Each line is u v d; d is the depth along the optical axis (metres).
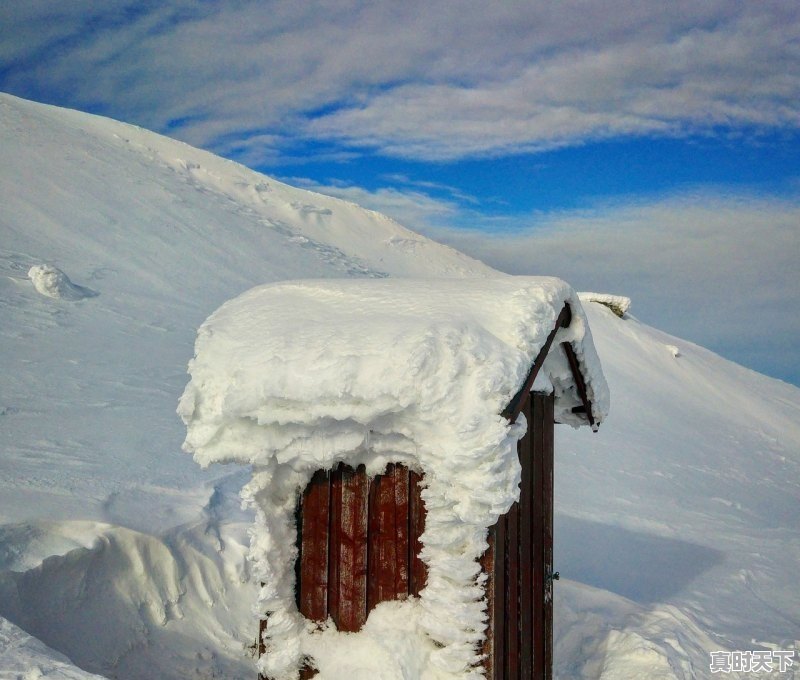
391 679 4.05
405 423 4.11
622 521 12.84
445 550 4.16
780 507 17.11
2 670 3.81
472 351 4.05
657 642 6.67
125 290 20.45
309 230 43.66
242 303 4.93
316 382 4.00
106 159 35.25
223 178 44.88
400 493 4.35
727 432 26.08
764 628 8.08
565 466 16.44
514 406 4.09
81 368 13.27
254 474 4.44
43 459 7.98
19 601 4.98
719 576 10.22
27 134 33.88
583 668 6.41
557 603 7.52
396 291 4.80
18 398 10.78
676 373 31.33
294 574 4.57
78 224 25.27
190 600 6.12
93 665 5.11
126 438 9.50
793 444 27.16
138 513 6.60
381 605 4.34
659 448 20.94
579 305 5.07
